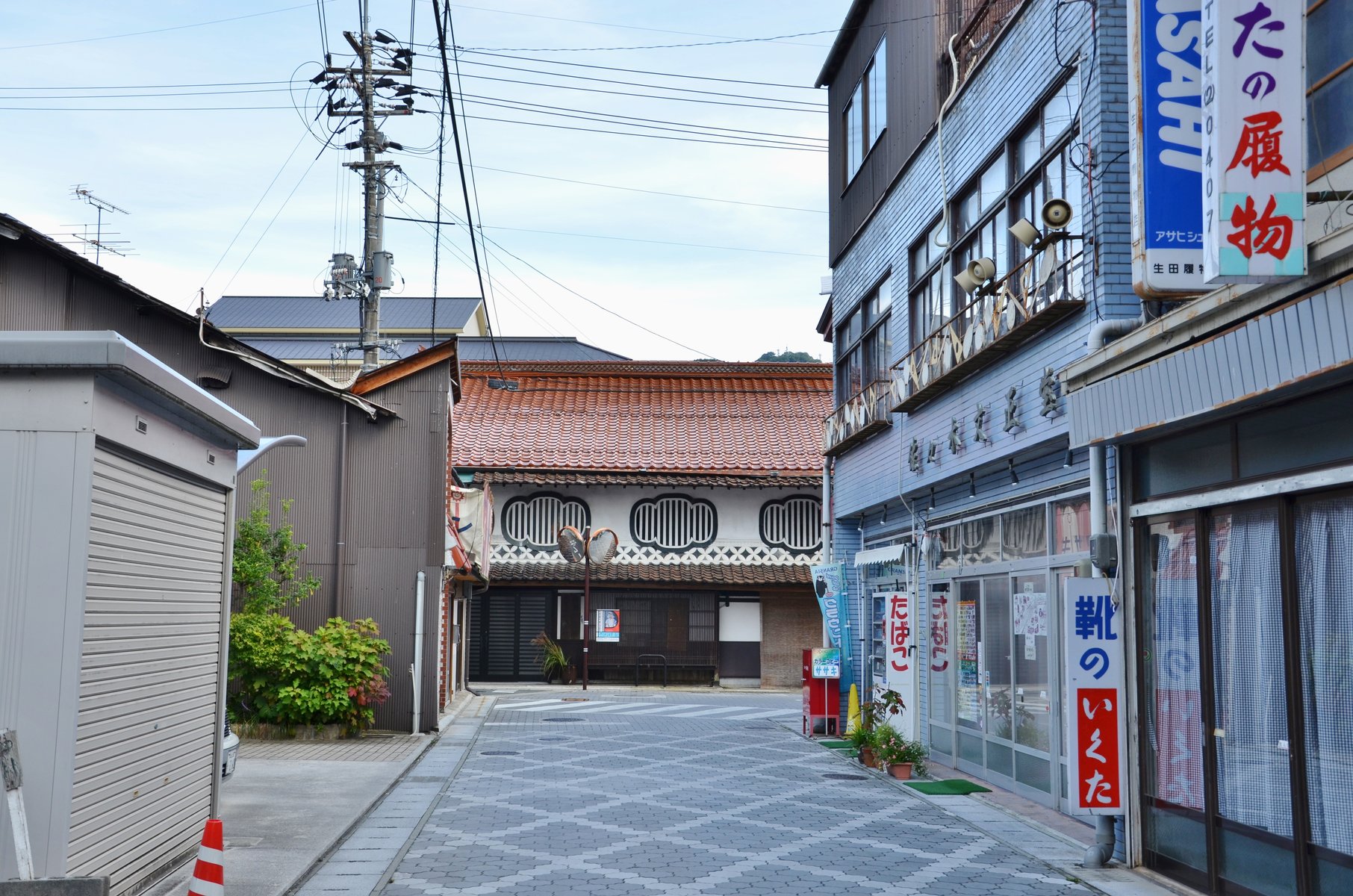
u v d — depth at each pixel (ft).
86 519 20.97
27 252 53.67
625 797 39.34
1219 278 20.11
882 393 55.77
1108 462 30.30
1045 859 29.73
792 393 116.26
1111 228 31.45
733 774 45.24
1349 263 19.17
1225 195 19.95
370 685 55.62
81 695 21.07
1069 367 30.04
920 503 53.26
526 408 110.83
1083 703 28.78
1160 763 28.19
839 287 65.87
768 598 99.76
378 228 76.54
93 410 21.18
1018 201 39.04
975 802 38.83
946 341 43.91
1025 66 37.63
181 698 26.91
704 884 26.50
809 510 100.94
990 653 43.50
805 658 60.85
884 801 39.04
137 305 57.00
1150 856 28.37
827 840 32.01
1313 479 22.17
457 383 68.85
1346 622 21.79
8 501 20.88
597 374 117.70
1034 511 39.14
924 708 52.21
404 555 60.13
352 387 61.05
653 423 108.78
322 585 59.41
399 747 52.34
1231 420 25.32
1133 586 29.40
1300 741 22.84
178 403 24.17
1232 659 25.35
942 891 26.22
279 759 47.19
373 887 25.80
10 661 20.54
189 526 27.37
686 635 98.84
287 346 128.26
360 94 76.07
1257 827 24.22
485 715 70.74
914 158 50.31
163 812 25.66
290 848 29.25
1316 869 22.41
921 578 53.06
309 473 60.13
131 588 23.58
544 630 98.48
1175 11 23.65
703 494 100.73
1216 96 20.10
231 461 30.01
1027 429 36.47
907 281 51.34
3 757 18.57
